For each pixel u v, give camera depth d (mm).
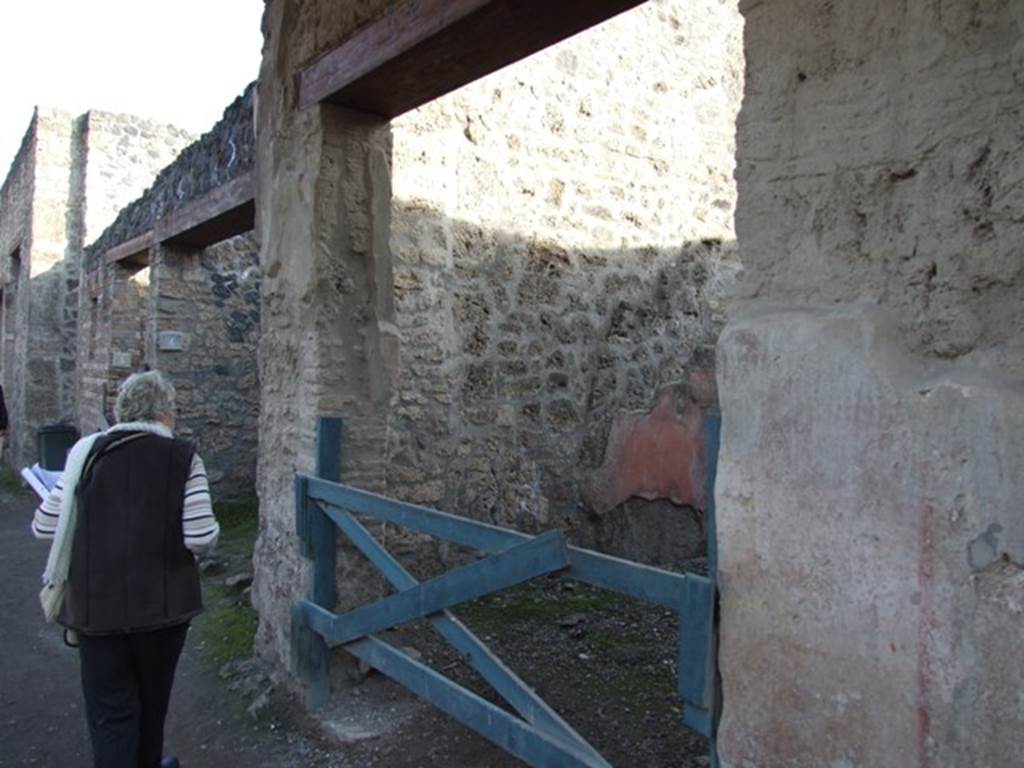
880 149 1400
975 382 1244
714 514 1645
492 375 5090
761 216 1580
